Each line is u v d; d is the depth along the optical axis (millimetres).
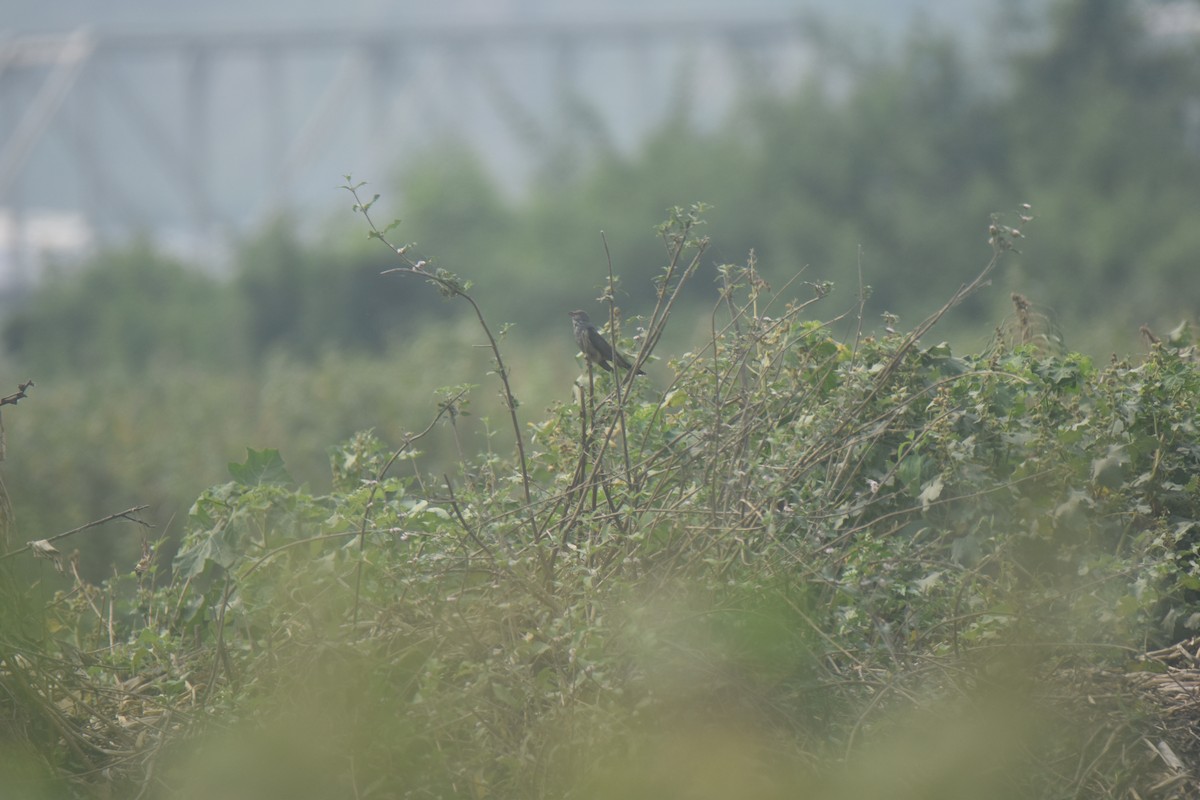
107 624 19797
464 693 14328
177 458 54125
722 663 14430
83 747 15758
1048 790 14352
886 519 18812
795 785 13453
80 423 64000
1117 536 18234
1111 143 109625
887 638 15656
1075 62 120438
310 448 53969
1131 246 97188
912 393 19547
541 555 15859
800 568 15953
